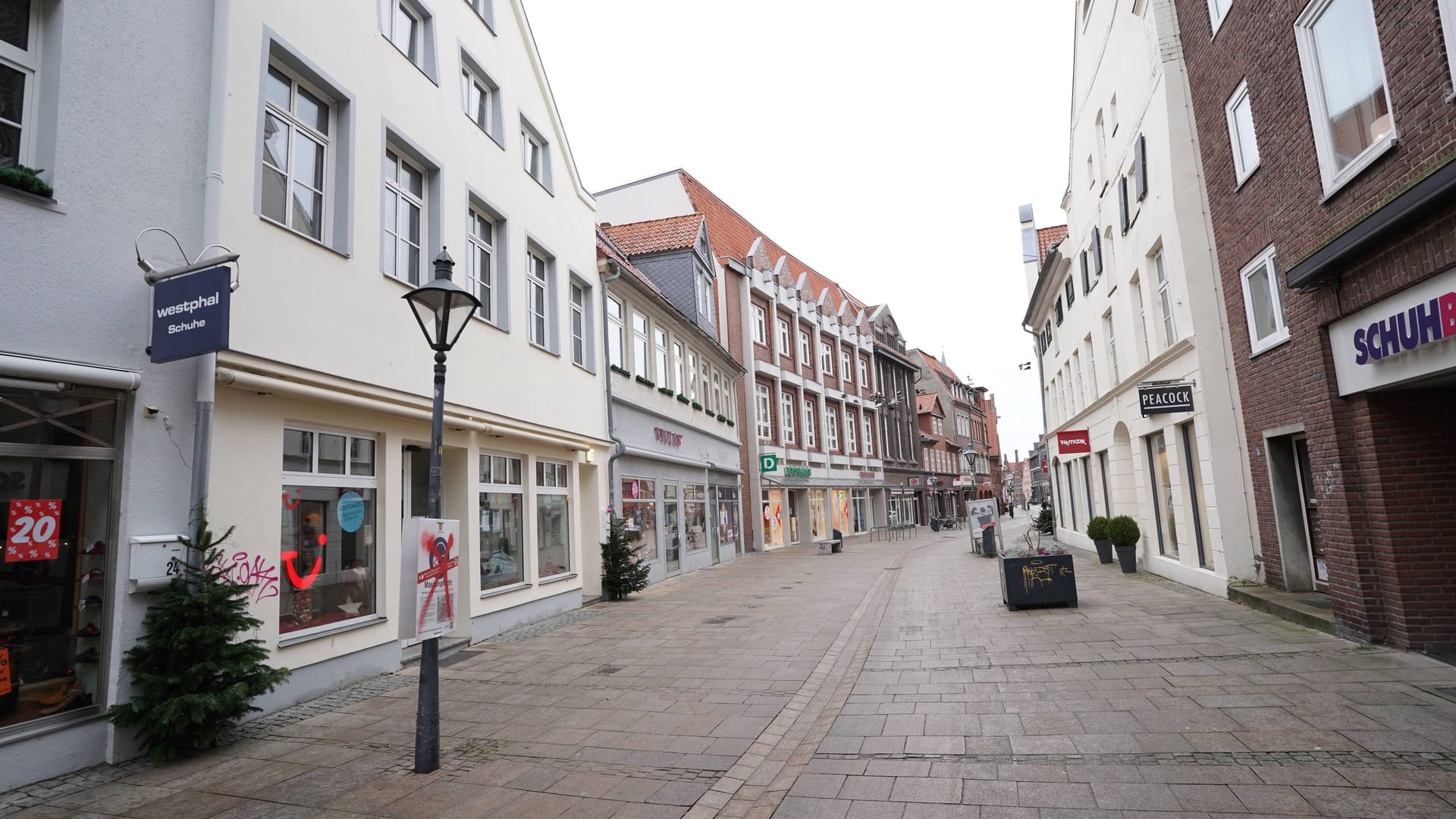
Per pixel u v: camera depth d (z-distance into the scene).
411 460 9.96
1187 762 4.96
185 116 6.41
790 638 10.53
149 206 6.04
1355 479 7.86
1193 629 9.29
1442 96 6.04
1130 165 14.72
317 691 7.51
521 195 12.67
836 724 6.41
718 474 25.66
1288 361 9.74
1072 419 23.45
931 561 22.28
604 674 8.53
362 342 8.38
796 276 42.00
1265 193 9.53
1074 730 5.80
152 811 4.75
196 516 6.16
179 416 6.17
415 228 9.98
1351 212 7.49
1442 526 7.34
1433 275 6.31
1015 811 4.39
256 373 6.92
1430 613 7.29
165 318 5.78
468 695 7.70
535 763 5.62
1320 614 8.62
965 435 78.62
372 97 8.92
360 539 8.47
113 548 5.68
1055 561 11.74
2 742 4.98
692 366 23.52
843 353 43.09
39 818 4.63
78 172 5.56
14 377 5.12
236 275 6.70
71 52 5.59
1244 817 4.11
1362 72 7.21
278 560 7.16
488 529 11.14
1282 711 5.82
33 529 5.27
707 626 11.75
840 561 23.83
